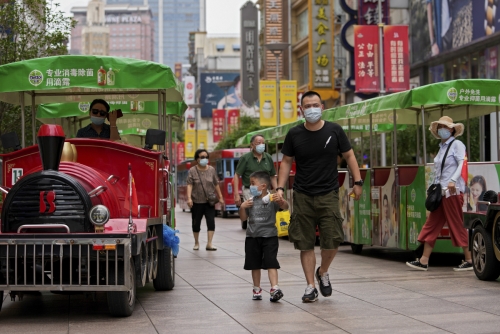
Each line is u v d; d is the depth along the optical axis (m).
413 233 14.50
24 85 10.62
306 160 9.88
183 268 14.43
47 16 23.56
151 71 10.68
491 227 11.53
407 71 29.61
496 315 8.70
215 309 9.51
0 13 22.23
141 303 10.09
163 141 10.31
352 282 11.78
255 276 10.18
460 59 33.59
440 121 13.01
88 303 10.23
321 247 9.94
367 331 7.90
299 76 65.81
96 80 10.61
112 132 11.26
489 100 14.05
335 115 17.70
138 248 8.60
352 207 17.12
